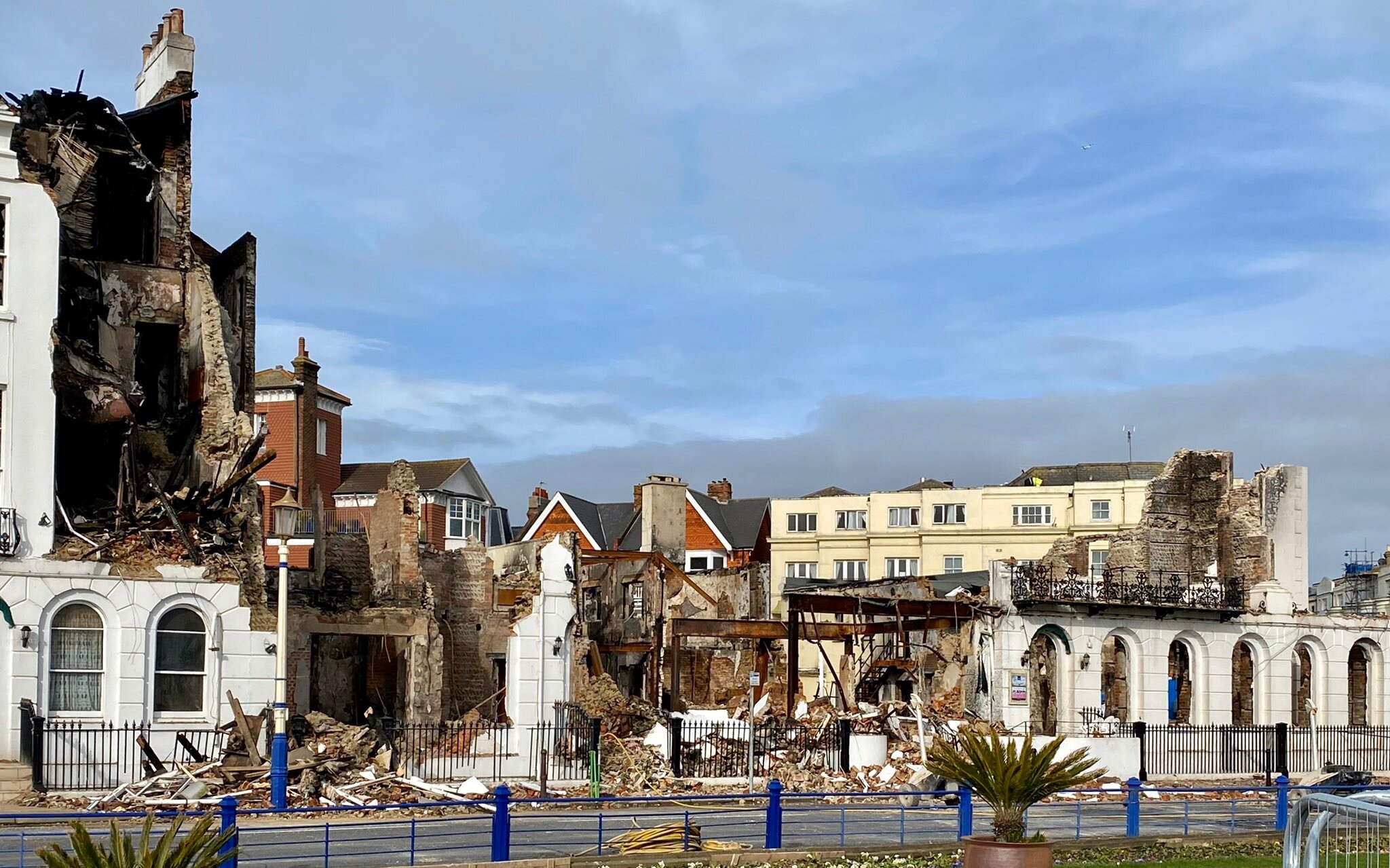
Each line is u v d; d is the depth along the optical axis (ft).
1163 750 151.02
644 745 127.85
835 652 219.20
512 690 125.59
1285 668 167.73
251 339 133.18
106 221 126.21
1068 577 163.53
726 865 79.15
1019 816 72.54
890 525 282.77
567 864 75.82
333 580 148.46
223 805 67.10
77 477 119.44
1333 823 67.62
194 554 110.63
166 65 131.85
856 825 99.45
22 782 100.27
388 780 106.22
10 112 110.22
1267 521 176.24
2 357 108.58
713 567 295.48
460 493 277.85
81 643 106.32
